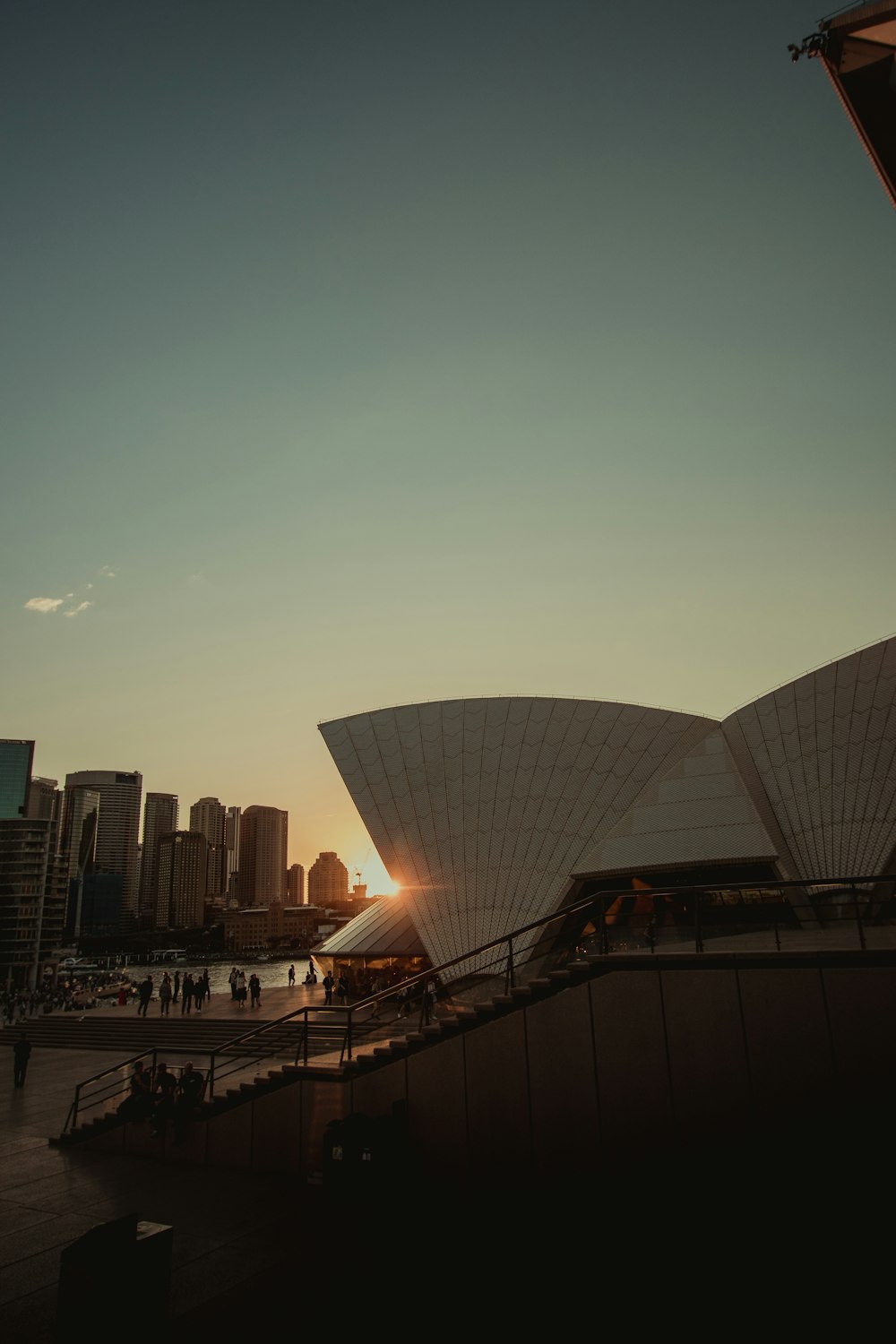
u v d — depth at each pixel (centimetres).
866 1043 1170
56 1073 2709
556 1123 1338
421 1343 873
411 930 3656
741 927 1296
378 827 3469
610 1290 1005
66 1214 1347
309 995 4078
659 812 3148
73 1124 1852
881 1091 1148
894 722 3136
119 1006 4119
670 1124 1261
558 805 3366
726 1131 1225
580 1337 877
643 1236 1207
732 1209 1197
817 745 3250
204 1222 1291
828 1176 1155
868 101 1080
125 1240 759
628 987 1331
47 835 15988
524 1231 1238
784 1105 1198
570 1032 1358
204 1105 1681
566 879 3069
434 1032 1484
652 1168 1258
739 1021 1248
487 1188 1368
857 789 2989
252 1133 1611
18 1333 948
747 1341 861
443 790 3528
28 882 15562
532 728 3684
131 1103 1753
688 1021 1280
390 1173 1377
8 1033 3581
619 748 3541
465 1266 1095
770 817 3073
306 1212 1337
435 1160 1420
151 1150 1711
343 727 3831
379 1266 1099
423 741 3722
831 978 1208
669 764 3431
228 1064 1730
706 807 3073
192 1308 974
